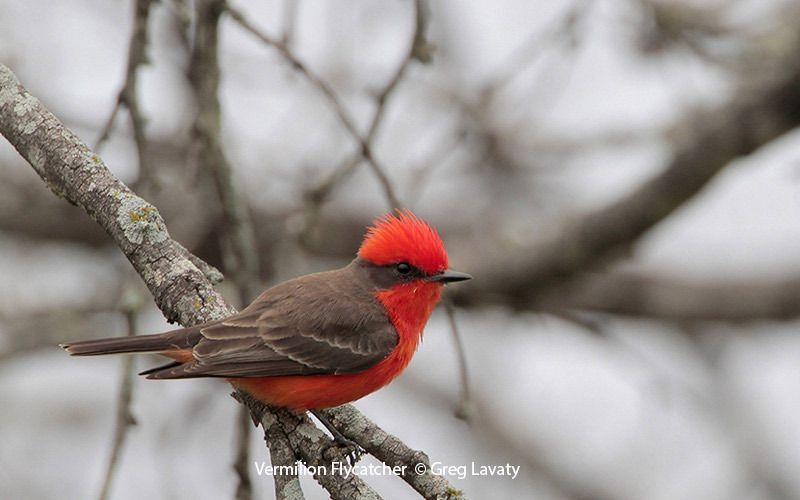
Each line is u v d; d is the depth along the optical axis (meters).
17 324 14.02
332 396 8.95
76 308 14.59
